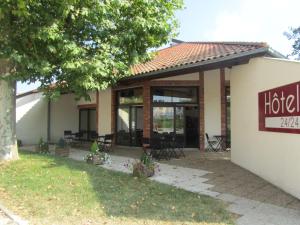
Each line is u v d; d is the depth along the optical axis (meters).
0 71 10.62
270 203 7.11
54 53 9.41
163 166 11.37
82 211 6.44
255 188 8.34
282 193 7.86
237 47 12.94
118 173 9.79
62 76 10.00
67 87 10.66
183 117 16.25
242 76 11.01
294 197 7.51
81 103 21.55
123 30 10.44
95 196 7.36
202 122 15.80
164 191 7.84
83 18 9.52
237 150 11.58
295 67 7.50
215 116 15.84
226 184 8.78
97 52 10.09
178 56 15.92
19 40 9.53
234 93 11.77
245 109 10.75
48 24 9.02
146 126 16.09
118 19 10.21
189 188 8.38
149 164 9.78
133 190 7.88
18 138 19.88
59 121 21.42
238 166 11.27
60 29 9.45
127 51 10.80
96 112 19.89
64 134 20.38
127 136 17.75
